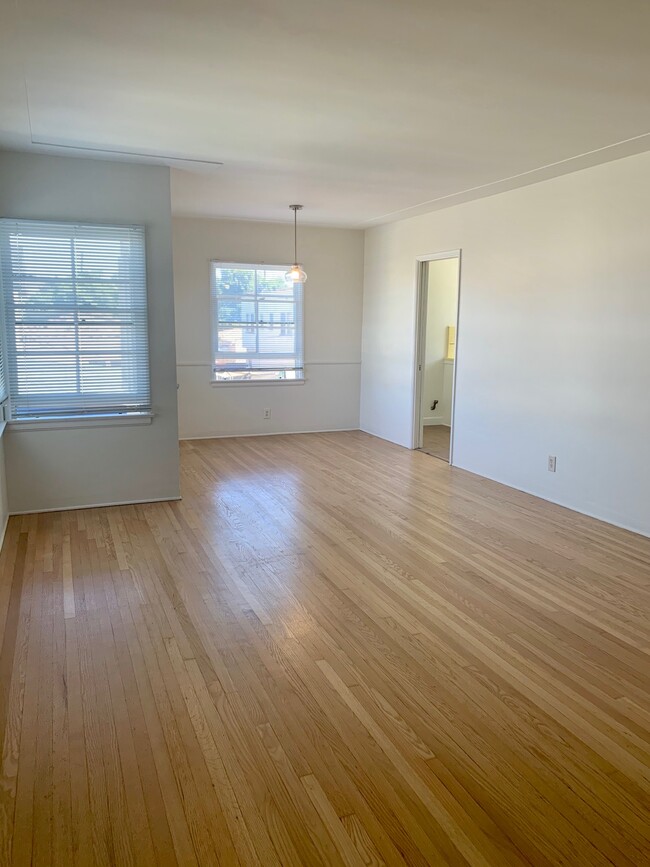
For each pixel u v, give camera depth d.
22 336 4.34
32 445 4.47
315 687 2.45
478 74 2.75
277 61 2.62
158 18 2.25
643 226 4.04
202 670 2.55
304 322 7.66
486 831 1.77
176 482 4.93
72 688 2.42
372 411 7.84
